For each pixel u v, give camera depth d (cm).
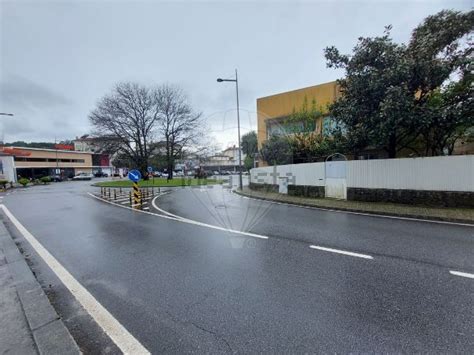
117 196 1519
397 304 285
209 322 261
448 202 835
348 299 299
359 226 669
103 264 431
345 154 1220
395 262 411
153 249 504
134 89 2828
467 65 828
